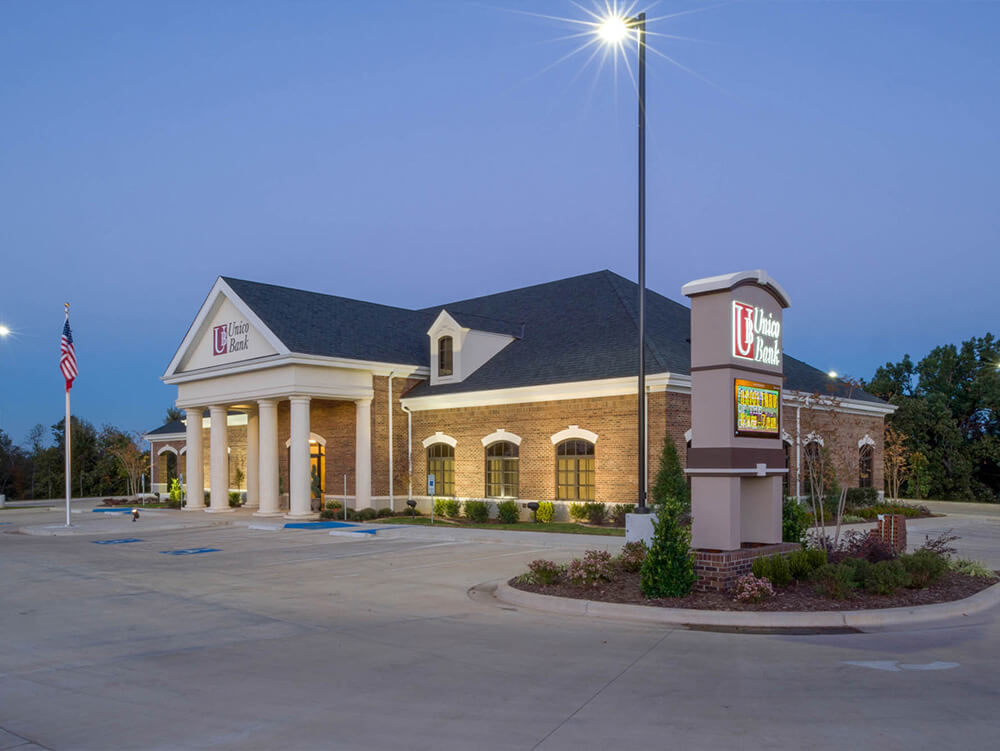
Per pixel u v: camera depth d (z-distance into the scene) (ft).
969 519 102.32
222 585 52.37
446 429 106.42
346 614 41.24
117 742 21.90
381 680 27.91
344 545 76.79
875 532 55.83
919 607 38.99
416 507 109.81
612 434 87.97
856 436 117.60
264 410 106.42
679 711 23.94
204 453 145.48
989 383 175.63
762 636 35.01
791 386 104.78
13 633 37.58
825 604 39.63
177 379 120.78
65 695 26.66
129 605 45.09
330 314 116.47
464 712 24.04
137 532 96.63
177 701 25.75
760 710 23.98
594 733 21.98
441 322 110.22
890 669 28.96
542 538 74.90
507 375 102.27
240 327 111.24
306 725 23.04
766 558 44.01
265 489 105.40
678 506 42.98
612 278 114.11
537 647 32.94
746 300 47.44
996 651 31.91
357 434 107.24
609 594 42.78
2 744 21.83
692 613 38.22
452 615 40.65
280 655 32.09
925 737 21.48
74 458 231.30
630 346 92.17
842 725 22.52
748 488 49.78
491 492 100.73
